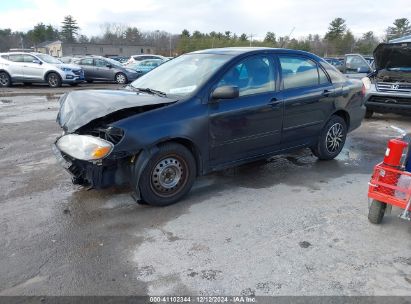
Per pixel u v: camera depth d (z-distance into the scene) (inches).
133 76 826.8
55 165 215.0
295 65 200.8
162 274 115.3
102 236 137.4
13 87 704.4
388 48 323.3
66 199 168.7
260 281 112.0
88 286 110.2
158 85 182.9
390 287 109.7
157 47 3070.9
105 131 146.1
